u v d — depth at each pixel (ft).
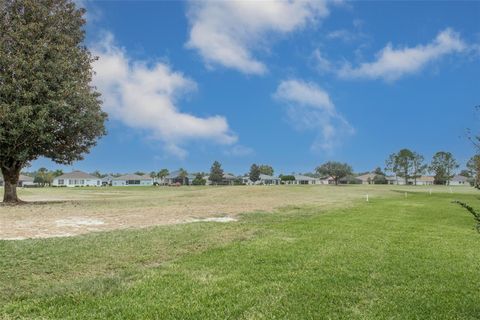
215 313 20.12
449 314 20.49
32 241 36.42
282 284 24.97
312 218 62.75
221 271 27.86
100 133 103.71
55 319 19.11
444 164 364.58
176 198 122.83
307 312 20.39
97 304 21.07
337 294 23.18
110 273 27.14
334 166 423.64
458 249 38.50
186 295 22.76
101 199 122.93
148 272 27.35
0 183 370.73
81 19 102.68
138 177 507.30
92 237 39.34
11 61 85.20
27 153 92.22
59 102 88.48
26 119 84.38
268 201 105.81
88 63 102.68
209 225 49.65
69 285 23.95
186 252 33.94
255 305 21.38
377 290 24.21
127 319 19.26
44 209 75.82
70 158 104.17
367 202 109.50
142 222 54.60
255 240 39.91
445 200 126.62
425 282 26.23
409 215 72.69
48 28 93.61
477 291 24.64
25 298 21.86
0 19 88.94
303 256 32.73
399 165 422.82
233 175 510.99
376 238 43.34
